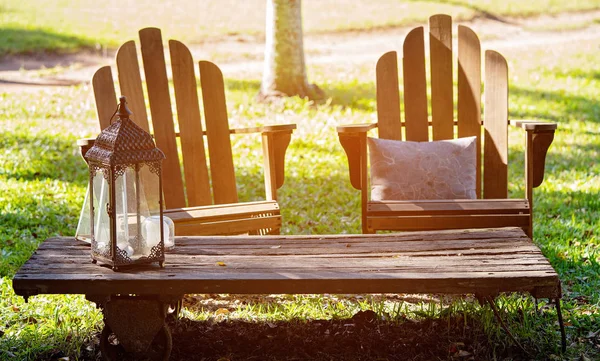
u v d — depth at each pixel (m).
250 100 10.81
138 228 3.26
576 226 5.56
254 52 16.48
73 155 8.05
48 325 3.85
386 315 3.89
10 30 17.03
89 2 20.72
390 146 4.78
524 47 16.23
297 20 10.74
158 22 18.78
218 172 4.93
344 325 3.83
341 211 6.27
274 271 3.23
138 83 4.83
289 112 10.00
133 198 3.24
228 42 17.48
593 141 8.90
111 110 4.70
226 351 3.58
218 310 4.05
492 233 3.75
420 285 3.12
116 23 18.47
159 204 3.29
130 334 3.27
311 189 6.88
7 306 4.14
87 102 10.98
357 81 12.28
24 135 8.70
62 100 11.16
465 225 4.19
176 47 4.91
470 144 4.84
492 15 20.64
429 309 3.93
